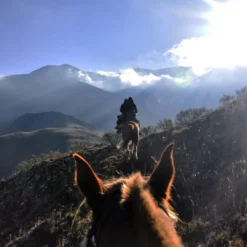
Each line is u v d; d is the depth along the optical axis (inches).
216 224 312.5
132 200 66.6
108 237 64.8
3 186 805.2
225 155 456.1
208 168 446.0
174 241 57.7
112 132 818.2
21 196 676.7
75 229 414.0
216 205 351.3
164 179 81.5
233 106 593.9
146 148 626.5
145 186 74.5
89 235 75.6
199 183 415.8
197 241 302.4
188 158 496.1
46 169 713.6
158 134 669.9
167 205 76.2
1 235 585.9
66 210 509.4
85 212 451.5
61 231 433.4
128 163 590.9
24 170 817.5
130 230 62.2
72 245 392.2
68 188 579.5
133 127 583.5
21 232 538.0
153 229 58.7
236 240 271.0
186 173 454.3
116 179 85.4
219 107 670.5
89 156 702.5
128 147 592.4
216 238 286.0
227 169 411.2
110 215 69.2
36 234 450.3
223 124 543.5
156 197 74.9
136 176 77.3
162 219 61.1
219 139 504.1
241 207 319.6
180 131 624.1
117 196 72.9
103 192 79.3
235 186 360.8
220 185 384.5
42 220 517.7
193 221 335.0
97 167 623.5
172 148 84.3
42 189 642.8
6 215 647.8
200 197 386.6
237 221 299.9
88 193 79.6
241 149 446.0
